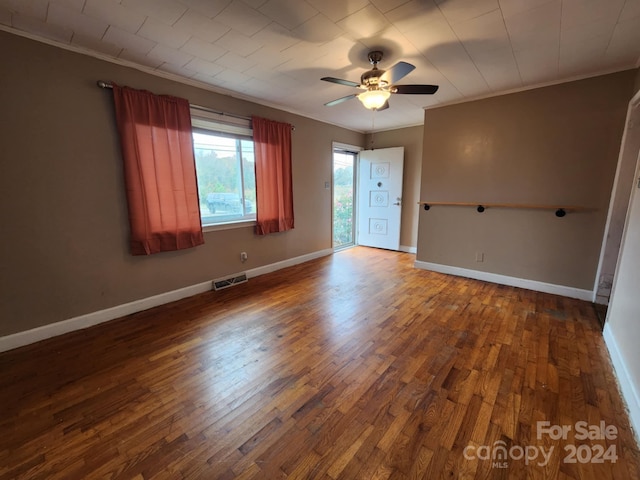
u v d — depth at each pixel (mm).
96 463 1288
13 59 1996
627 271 1975
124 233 2654
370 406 1609
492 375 1856
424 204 4043
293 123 4137
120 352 2131
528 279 3363
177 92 2863
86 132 2357
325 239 5023
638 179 1993
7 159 2037
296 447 1363
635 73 2551
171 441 1396
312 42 2162
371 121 4711
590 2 1665
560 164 3014
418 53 2330
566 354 2074
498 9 1740
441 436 1416
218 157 3400
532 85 3053
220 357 2070
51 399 1665
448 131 3701
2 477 1227
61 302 2365
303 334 2383
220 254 3473
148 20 1883
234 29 1987
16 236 2121
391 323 2562
